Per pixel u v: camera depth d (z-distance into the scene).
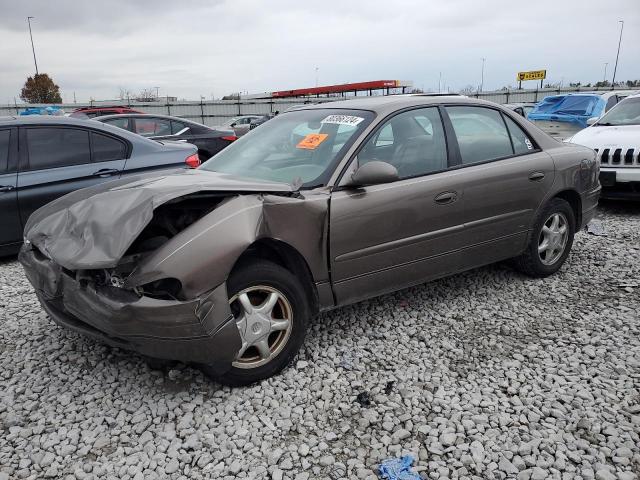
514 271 4.89
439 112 4.03
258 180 3.37
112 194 3.00
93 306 2.79
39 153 5.64
